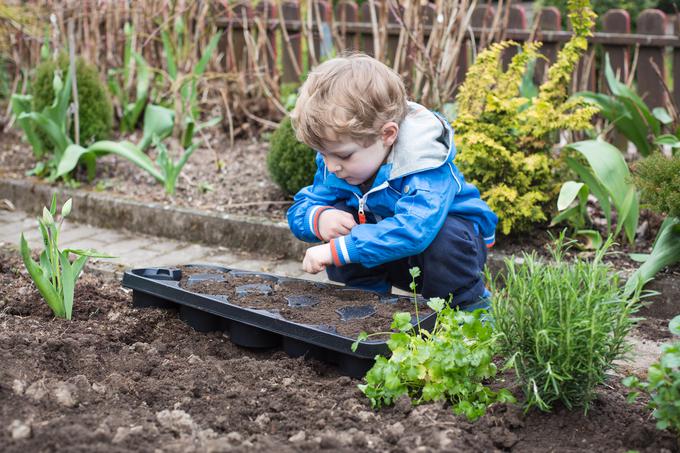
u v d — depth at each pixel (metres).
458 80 6.02
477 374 2.14
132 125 6.25
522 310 2.02
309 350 2.54
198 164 5.51
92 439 1.87
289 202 4.66
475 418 2.07
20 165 5.59
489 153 3.93
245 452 1.84
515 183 3.97
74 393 2.12
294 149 4.48
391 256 2.63
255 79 6.30
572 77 5.60
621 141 5.65
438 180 2.66
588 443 2.02
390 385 2.10
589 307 1.97
